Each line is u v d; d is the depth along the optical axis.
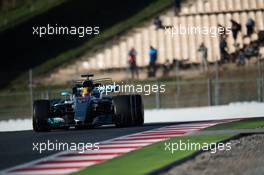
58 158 35.34
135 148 38.44
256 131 45.50
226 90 103.00
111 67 121.31
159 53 122.19
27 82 116.44
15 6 146.12
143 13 135.62
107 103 54.31
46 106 54.12
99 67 121.81
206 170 29.94
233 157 34.09
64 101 55.03
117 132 48.69
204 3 130.00
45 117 53.69
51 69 121.19
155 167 31.12
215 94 93.81
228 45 117.81
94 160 34.16
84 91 54.53
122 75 116.31
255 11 127.00
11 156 37.28
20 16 140.75
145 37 125.44
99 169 31.09
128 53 113.44
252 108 83.69
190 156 34.41
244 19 125.44
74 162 33.62
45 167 32.22
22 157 36.56
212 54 119.56
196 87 105.19
